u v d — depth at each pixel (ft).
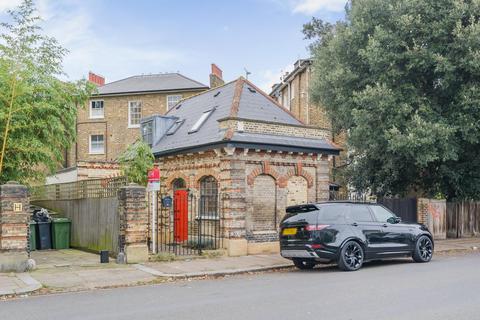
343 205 40.32
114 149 107.76
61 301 27.55
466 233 69.21
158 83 111.04
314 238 37.99
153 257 43.39
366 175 71.15
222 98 62.18
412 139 53.93
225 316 22.71
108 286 32.68
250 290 30.07
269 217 51.78
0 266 36.52
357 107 63.93
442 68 55.42
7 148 46.21
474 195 69.10
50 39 48.65
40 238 54.34
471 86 55.93
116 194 45.34
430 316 21.89
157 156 60.85
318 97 75.00
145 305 25.89
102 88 112.16
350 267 38.34
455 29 53.88
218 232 51.34
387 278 33.50
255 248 49.78
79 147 108.88
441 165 63.72
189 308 24.75
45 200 68.90
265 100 60.54
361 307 24.02
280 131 53.21
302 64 95.45
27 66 45.50
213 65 96.32
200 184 54.95
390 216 42.83
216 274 37.70
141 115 107.76
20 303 27.14
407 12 58.75
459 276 33.63
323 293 28.19
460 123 56.75
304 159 54.80
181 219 55.93
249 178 50.37
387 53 58.54
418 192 74.23
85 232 52.80
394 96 58.13
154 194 46.06
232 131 49.24
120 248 43.04
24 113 46.03
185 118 67.00
